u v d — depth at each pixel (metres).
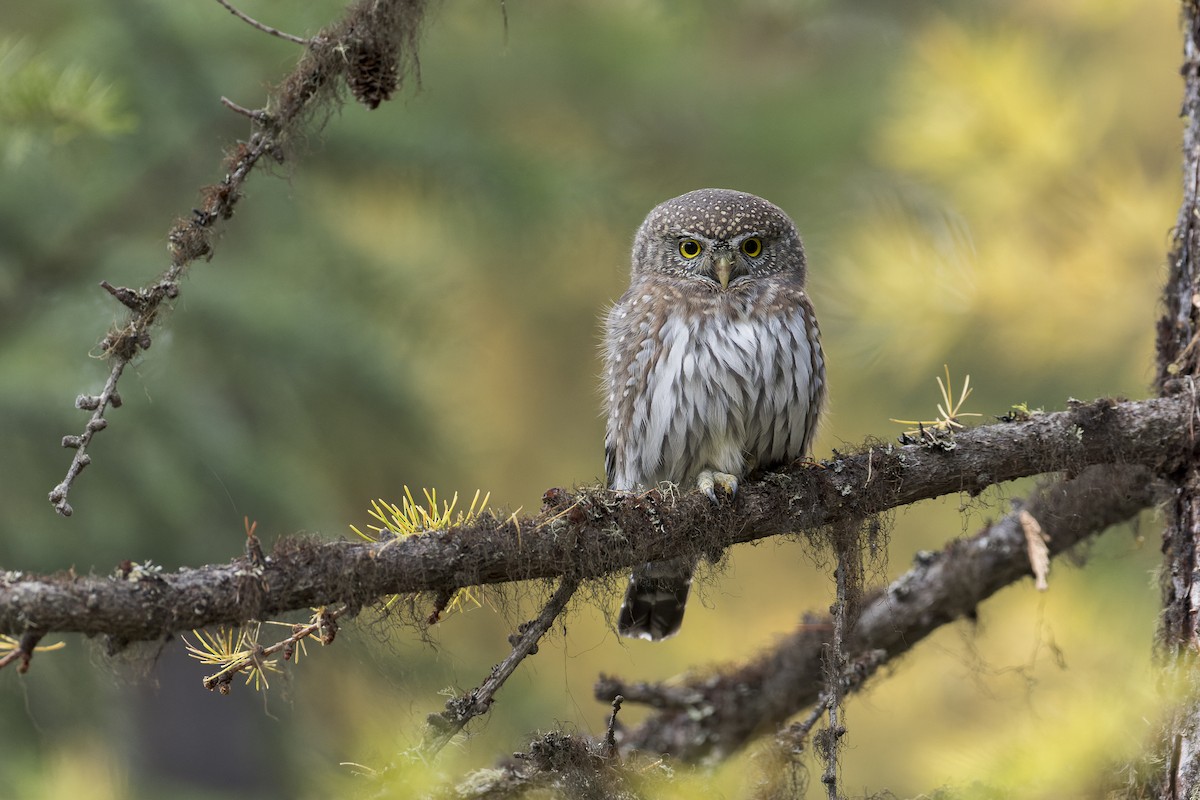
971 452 7.31
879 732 11.82
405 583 6.19
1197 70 7.87
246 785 16.23
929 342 10.85
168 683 16.25
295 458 14.07
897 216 12.47
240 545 13.08
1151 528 9.33
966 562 8.86
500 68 15.63
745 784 7.04
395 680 7.45
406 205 14.91
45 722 11.73
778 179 15.77
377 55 6.95
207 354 13.66
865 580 7.48
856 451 7.52
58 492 5.66
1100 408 7.26
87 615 5.59
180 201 13.89
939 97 10.75
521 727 11.98
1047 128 10.45
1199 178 7.75
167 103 13.48
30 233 13.65
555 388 17.14
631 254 10.60
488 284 16.55
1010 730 7.25
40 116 9.67
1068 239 10.77
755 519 7.25
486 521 6.42
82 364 12.95
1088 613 9.82
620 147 16.02
